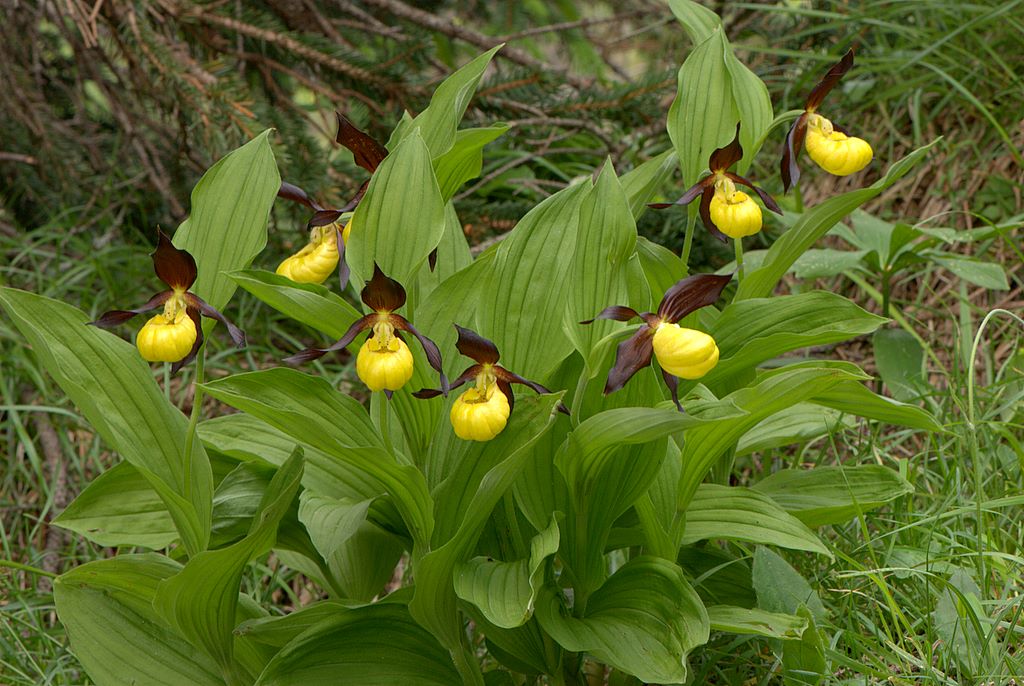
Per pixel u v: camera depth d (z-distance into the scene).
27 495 1.73
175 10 1.80
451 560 1.32
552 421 1.29
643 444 1.34
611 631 1.33
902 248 1.83
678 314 1.28
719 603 1.45
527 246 1.34
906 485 1.46
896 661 1.39
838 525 1.54
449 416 1.36
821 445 1.70
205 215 1.33
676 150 1.43
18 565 1.42
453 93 1.37
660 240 1.87
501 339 1.34
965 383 1.68
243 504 1.39
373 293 1.27
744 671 1.44
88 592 1.40
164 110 1.92
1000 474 1.55
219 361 1.93
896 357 1.71
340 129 1.33
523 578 1.33
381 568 1.46
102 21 1.79
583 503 1.35
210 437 1.40
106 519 1.40
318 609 1.35
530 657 1.38
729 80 1.42
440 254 1.43
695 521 1.41
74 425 1.78
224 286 1.32
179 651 1.40
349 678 1.34
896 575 1.45
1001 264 1.83
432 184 1.31
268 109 1.84
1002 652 1.37
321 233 1.36
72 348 1.32
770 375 1.40
